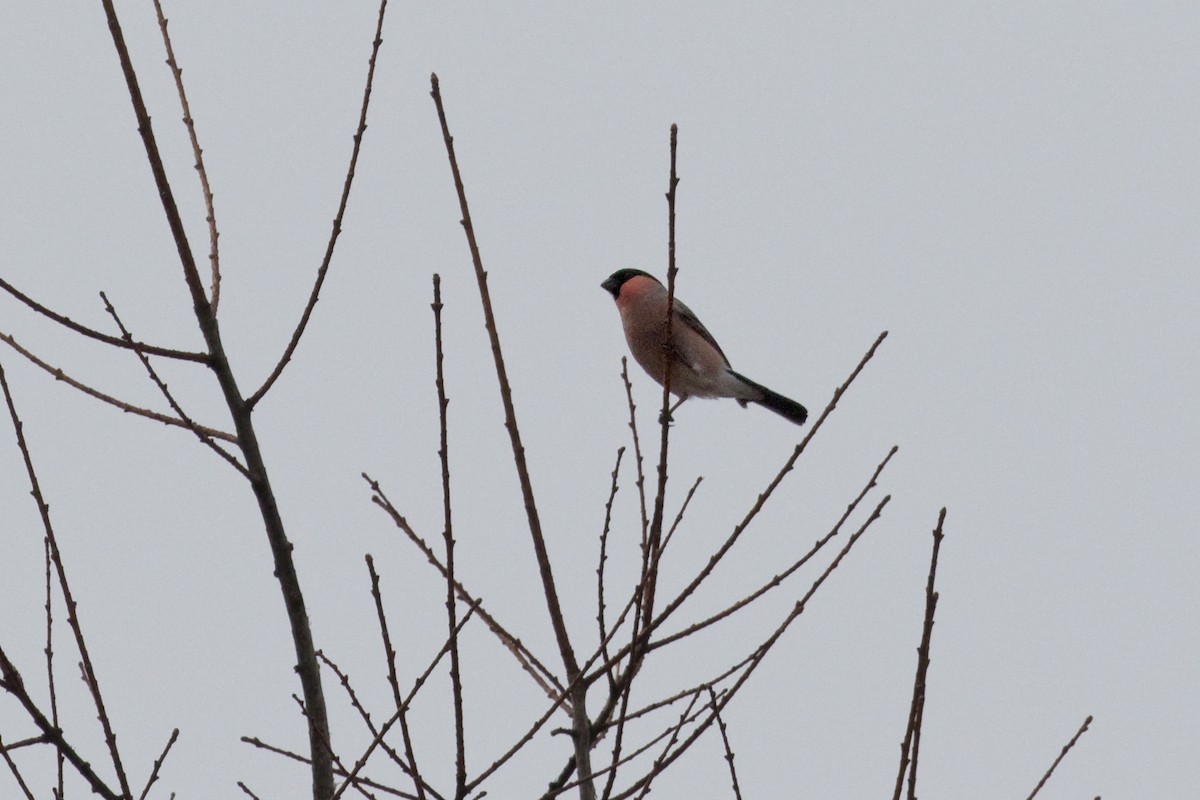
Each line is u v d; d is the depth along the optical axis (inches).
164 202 275.9
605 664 299.9
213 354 278.7
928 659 260.2
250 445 280.4
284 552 281.1
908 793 255.1
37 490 267.3
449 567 256.2
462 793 254.7
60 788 255.0
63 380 275.6
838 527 304.0
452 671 253.6
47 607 268.4
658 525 305.3
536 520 316.2
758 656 289.9
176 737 266.4
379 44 295.0
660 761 278.4
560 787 297.9
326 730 279.0
